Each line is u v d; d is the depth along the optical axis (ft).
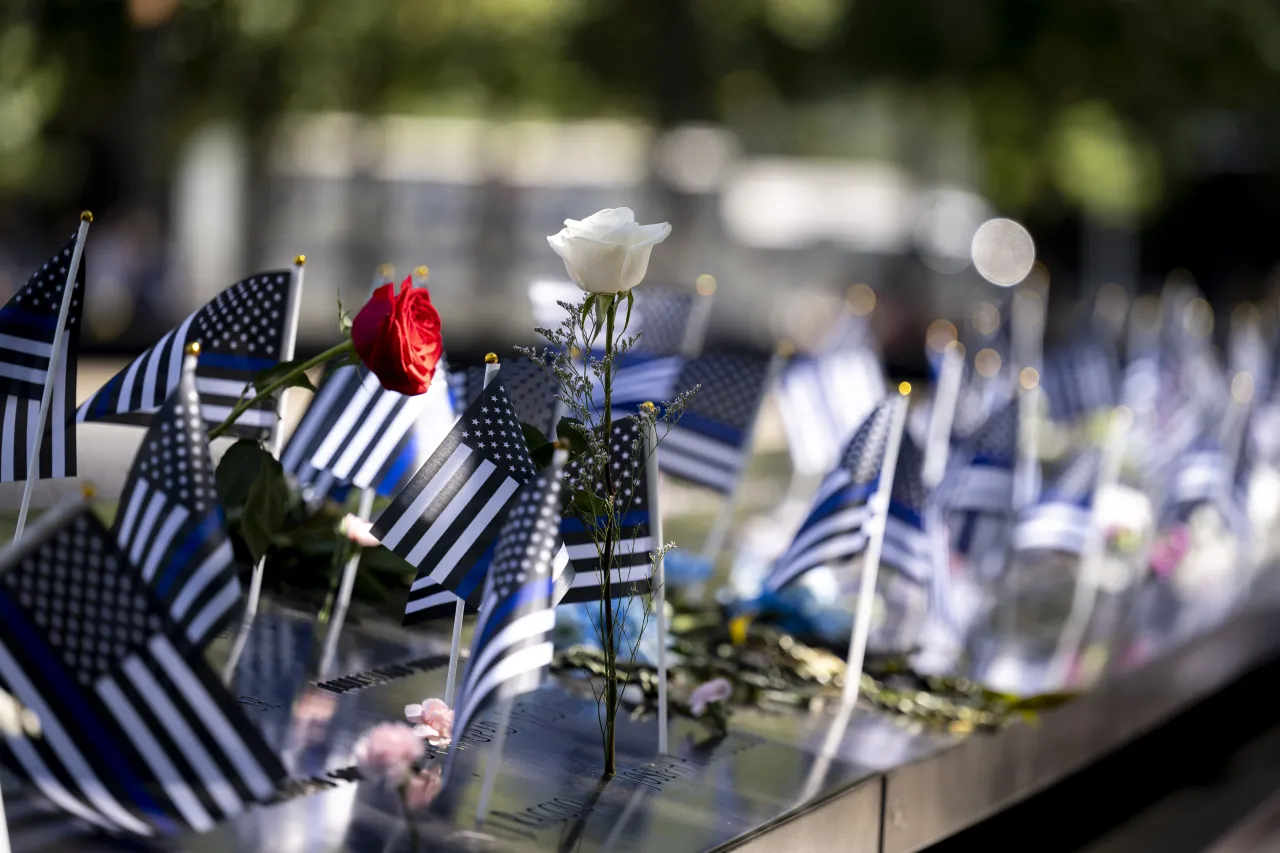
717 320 105.60
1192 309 39.32
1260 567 26.03
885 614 19.57
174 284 88.48
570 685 14.85
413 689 13.74
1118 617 21.21
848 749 13.96
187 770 9.38
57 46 73.61
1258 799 21.07
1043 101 79.61
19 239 92.68
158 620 9.33
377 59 80.64
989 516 21.76
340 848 10.03
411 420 14.23
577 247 11.19
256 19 74.49
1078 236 118.32
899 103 86.33
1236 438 25.86
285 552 16.33
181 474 10.00
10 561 8.98
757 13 74.84
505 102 83.97
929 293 107.55
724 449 20.84
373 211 107.14
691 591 18.84
